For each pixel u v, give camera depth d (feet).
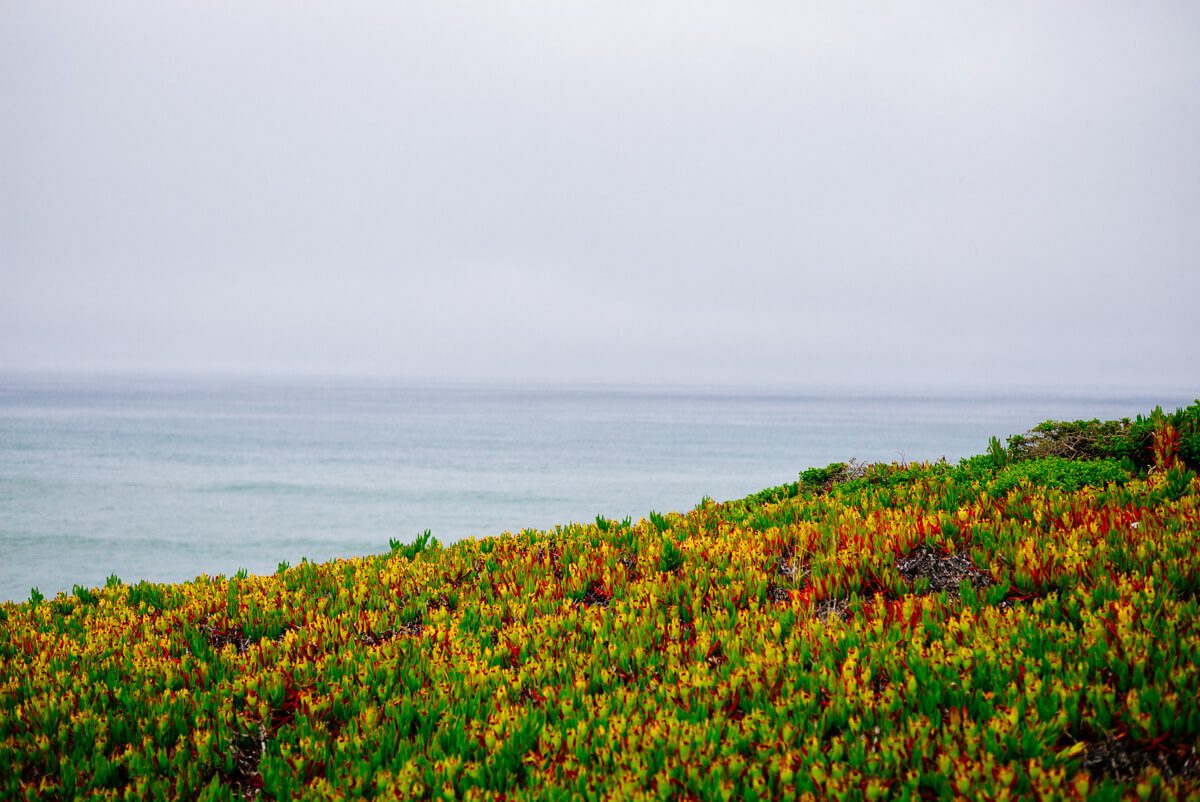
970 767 12.88
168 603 29.89
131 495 179.63
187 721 18.88
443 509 161.79
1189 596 18.75
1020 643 16.70
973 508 27.71
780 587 25.03
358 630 25.21
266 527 140.56
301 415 576.61
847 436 386.93
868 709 15.21
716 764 13.87
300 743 16.85
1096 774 13.41
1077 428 38.40
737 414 648.79
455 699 18.35
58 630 27.61
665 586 24.85
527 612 24.54
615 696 17.58
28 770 17.22
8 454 278.05
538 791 14.02
